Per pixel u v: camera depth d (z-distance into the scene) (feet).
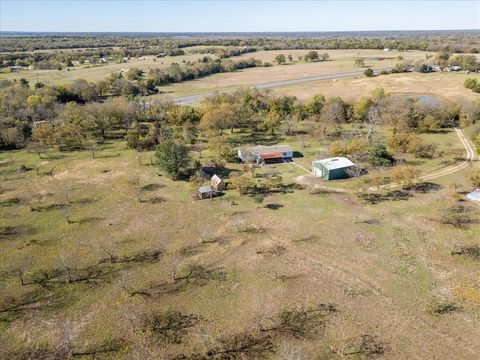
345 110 396.57
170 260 170.40
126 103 395.34
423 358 118.73
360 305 140.56
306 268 162.40
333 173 248.93
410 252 171.12
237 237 187.11
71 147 333.62
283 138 348.79
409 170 230.27
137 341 128.06
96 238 188.85
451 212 204.44
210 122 342.85
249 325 133.49
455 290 146.61
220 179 239.91
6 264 169.07
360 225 194.39
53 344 127.34
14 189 245.86
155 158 291.38
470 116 359.05
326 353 121.49
